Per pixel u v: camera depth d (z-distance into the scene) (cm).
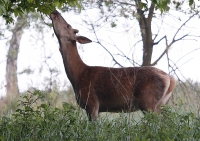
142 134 1642
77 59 2306
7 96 3512
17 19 4328
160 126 1717
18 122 1769
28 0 1889
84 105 2275
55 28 2314
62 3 2091
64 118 1703
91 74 2278
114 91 2238
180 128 1736
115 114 2630
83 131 1680
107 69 2275
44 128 1677
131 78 2230
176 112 1822
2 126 1752
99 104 2277
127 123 1811
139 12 2923
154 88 2203
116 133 1675
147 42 2988
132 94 2228
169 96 2245
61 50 2325
